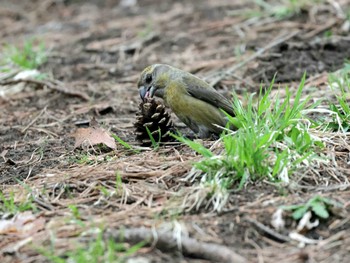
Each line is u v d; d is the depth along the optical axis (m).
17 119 13.60
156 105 10.77
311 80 14.00
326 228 7.71
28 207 8.66
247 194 8.44
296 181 8.73
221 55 16.56
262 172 8.72
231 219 7.89
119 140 10.54
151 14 21.56
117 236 7.45
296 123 9.88
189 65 16.12
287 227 7.72
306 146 9.24
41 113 13.74
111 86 15.34
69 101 14.62
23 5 25.08
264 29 17.83
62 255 7.23
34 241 7.68
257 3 19.78
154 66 11.74
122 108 13.75
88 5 24.38
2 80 15.93
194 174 9.05
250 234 7.61
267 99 11.20
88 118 13.30
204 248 7.19
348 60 14.99
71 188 9.24
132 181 9.30
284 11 18.34
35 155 11.14
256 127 9.68
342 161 9.41
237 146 8.91
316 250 7.25
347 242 7.32
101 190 8.97
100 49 18.34
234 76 14.79
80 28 21.06
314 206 7.85
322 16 17.88
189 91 11.32
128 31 19.72
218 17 19.72
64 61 17.62
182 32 18.86
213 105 11.34
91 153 10.91
